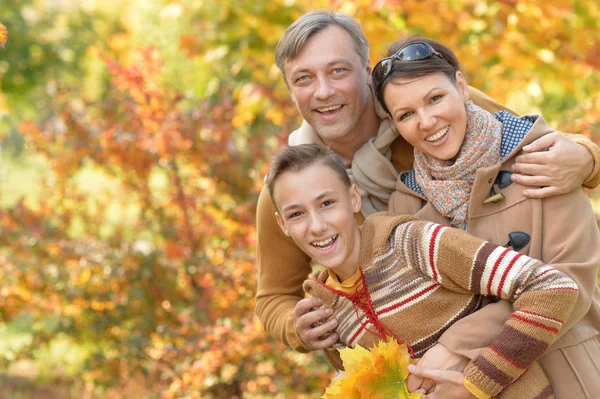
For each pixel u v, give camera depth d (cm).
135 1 927
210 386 556
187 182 607
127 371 604
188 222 599
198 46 682
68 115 626
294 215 273
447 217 283
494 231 274
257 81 658
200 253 592
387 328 268
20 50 1583
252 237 571
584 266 259
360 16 522
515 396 253
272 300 350
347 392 254
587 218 272
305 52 305
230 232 588
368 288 269
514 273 244
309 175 268
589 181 281
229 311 561
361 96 312
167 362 574
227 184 595
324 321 286
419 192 294
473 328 252
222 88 628
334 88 306
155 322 592
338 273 279
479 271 248
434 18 548
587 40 552
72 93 673
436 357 253
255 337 528
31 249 614
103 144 608
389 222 268
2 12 1580
